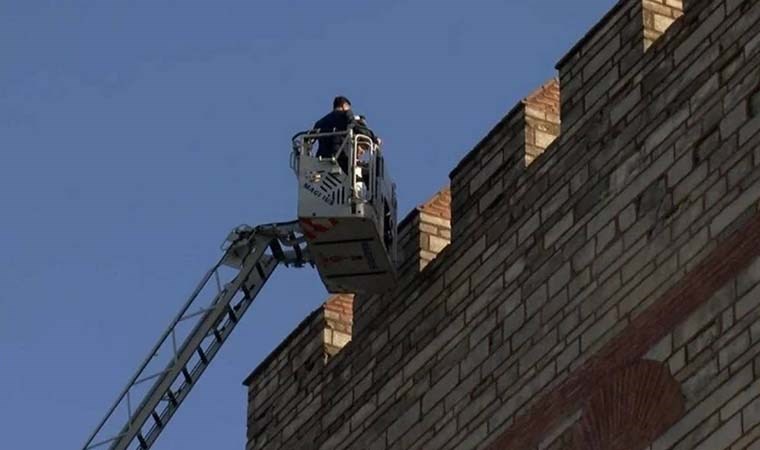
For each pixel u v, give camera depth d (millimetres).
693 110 40281
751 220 38000
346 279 47500
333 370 48156
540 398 41312
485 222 45000
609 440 39188
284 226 51500
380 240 47094
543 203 43406
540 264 42844
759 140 38500
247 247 51688
